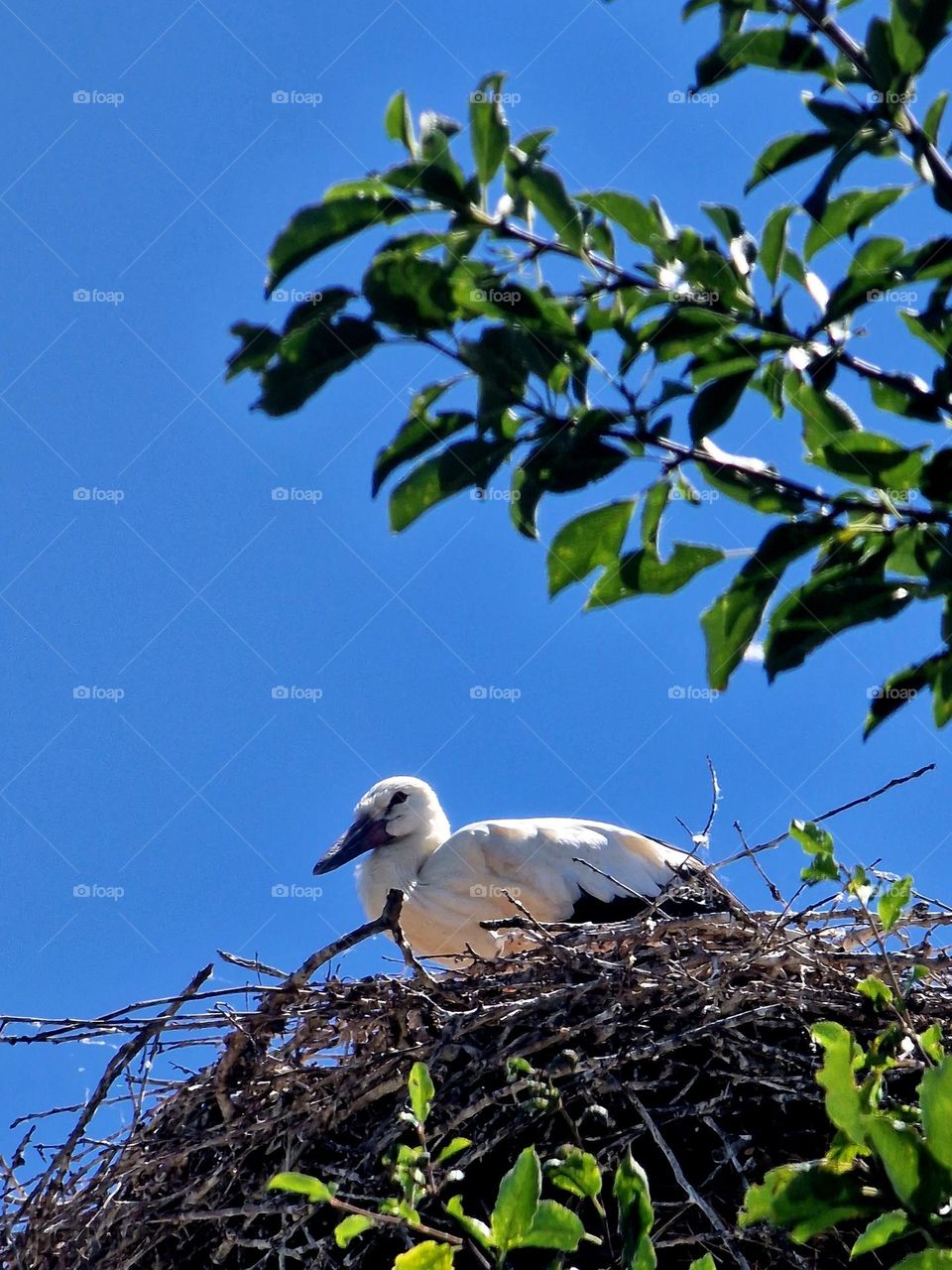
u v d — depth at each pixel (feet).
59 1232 32.37
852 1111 17.92
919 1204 17.43
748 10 22.27
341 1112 31.73
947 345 20.49
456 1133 31.04
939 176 21.01
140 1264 32.14
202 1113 33.22
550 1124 30.81
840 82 21.84
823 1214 18.69
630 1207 20.06
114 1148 32.58
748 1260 29.35
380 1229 30.07
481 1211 30.71
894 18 20.42
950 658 20.85
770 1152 30.35
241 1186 31.78
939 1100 17.22
